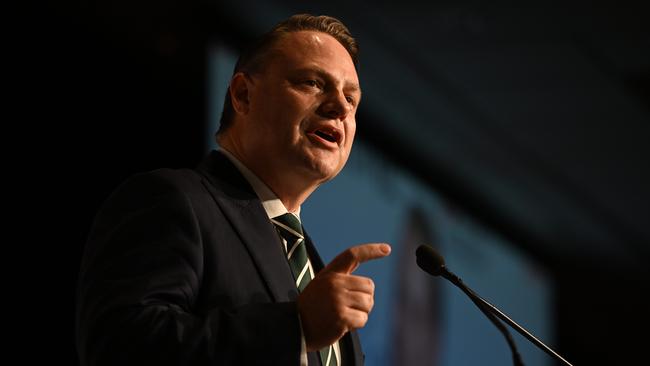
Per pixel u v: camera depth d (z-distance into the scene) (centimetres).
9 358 475
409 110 901
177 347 175
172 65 576
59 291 498
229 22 673
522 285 1100
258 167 230
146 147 550
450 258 910
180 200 202
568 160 1021
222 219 208
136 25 559
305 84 231
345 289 184
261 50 241
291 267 220
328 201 710
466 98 877
